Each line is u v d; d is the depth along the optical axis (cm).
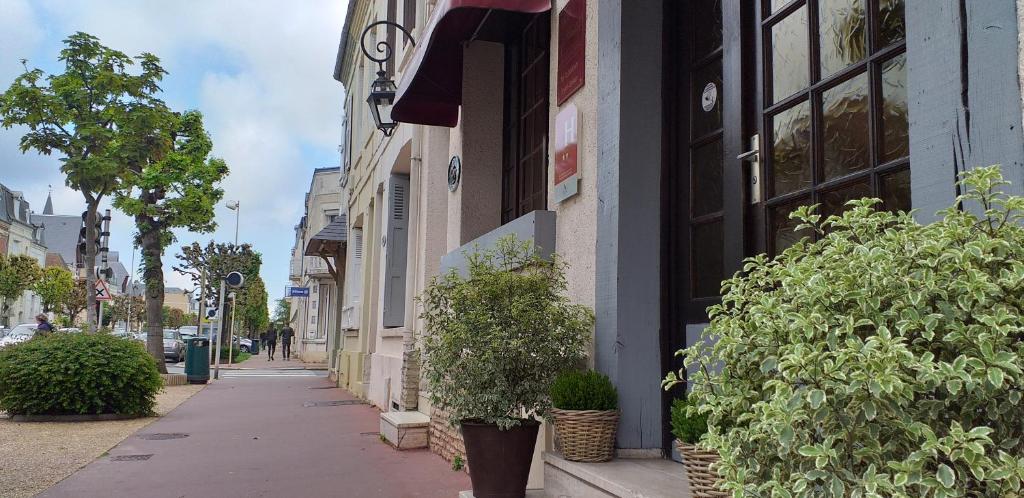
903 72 291
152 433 939
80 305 5294
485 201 752
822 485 185
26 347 1034
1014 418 177
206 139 1728
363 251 1530
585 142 495
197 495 586
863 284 192
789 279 205
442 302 520
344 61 2041
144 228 1714
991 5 226
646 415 430
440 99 755
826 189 329
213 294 3741
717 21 427
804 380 183
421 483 628
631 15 454
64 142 1436
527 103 709
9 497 568
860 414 179
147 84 1518
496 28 723
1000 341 173
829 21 335
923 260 184
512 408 466
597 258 461
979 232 192
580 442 412
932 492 171
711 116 425
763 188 371
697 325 414
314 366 3150
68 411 1042
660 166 450
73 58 1446
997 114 223
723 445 212
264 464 722
